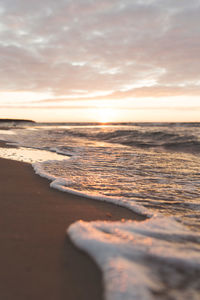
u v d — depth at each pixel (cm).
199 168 652
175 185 472
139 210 324
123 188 448
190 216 307
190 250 193
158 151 1073
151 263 171
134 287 142
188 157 872
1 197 365
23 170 598
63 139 1745
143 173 586
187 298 137
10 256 191
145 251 185
